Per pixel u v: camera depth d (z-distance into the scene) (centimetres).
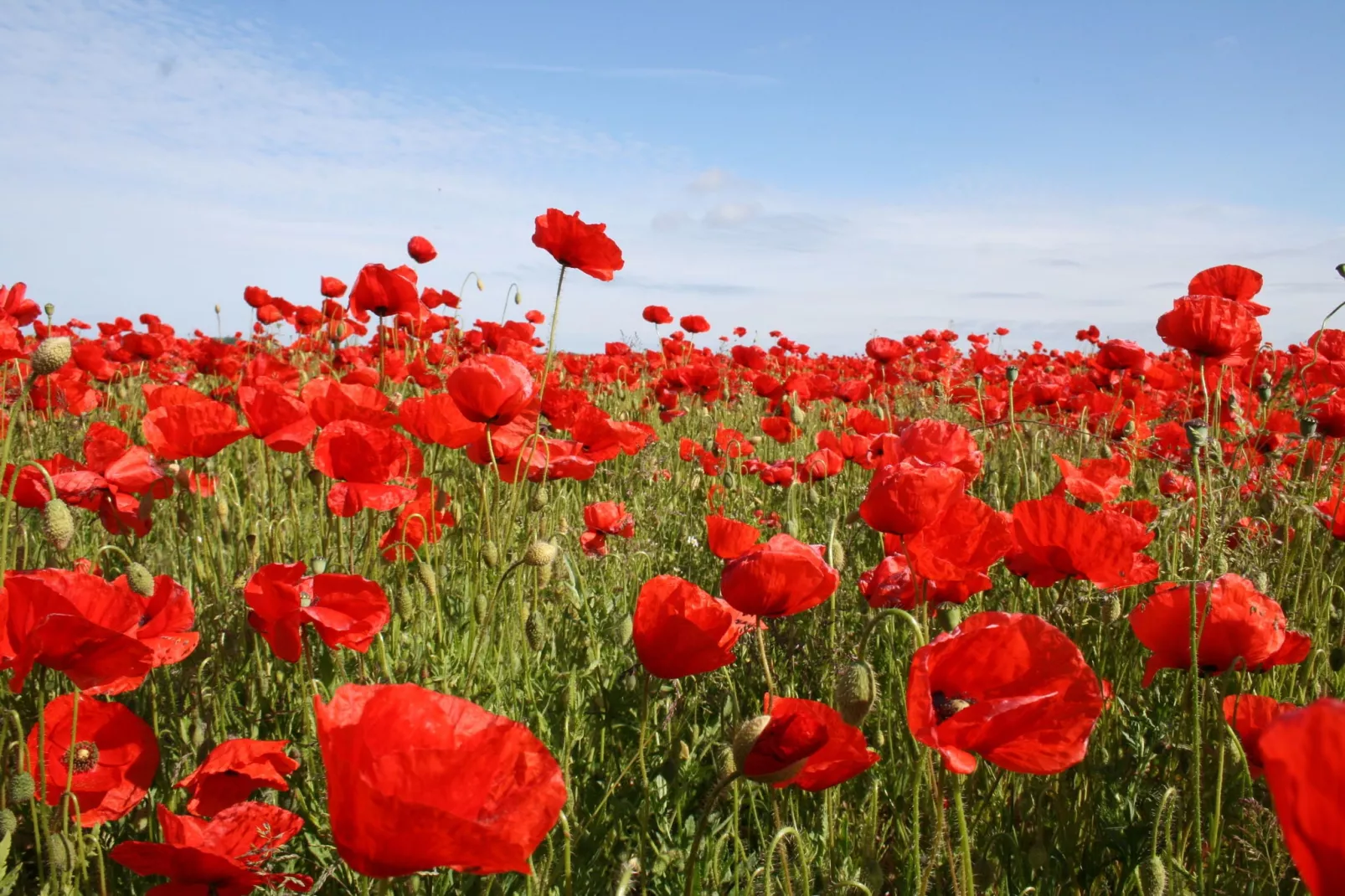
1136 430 122
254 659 64
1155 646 56
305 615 53
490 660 70
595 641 74
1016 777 59
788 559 49
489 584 77
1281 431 111
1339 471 108
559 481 118
